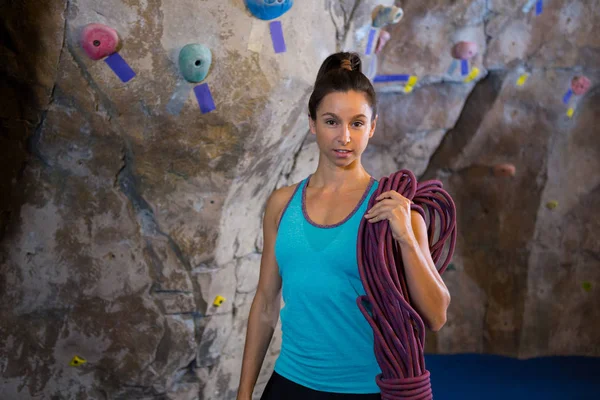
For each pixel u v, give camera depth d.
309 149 3.32
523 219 4.20
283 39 2.61
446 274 4.31
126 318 2.77
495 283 4.28
